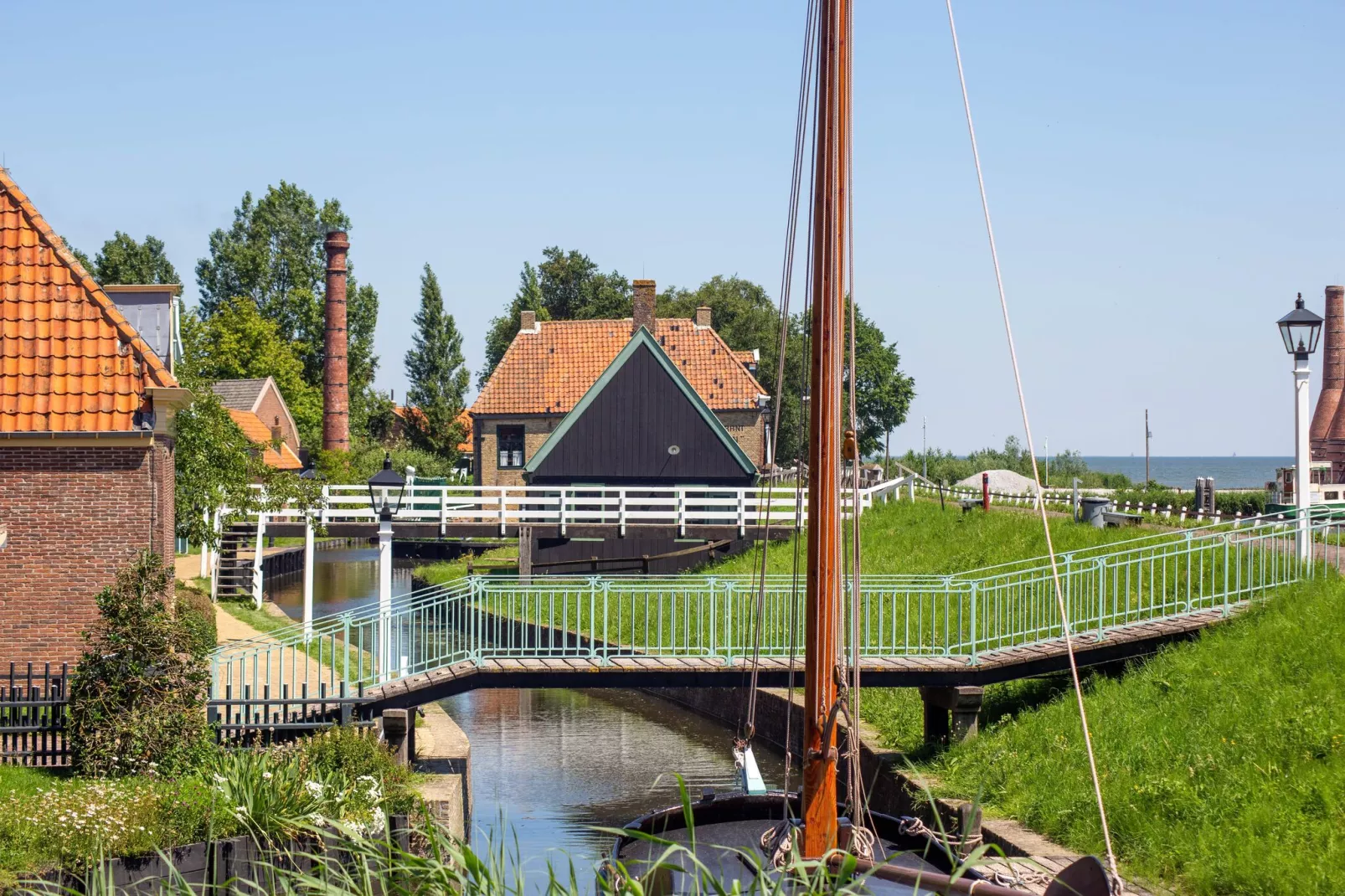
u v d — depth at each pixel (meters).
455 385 87.56
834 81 8.84
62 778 13.89
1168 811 12.38
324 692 16.12
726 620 18.39
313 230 90.44
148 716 13.99
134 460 17.69
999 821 13.75
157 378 17.98
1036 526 27.28
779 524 34.03
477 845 16.00
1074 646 17.02
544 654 23.86
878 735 18.84
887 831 10.75
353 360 87.88
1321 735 12.68
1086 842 12.47
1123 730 14.74
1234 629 16.66
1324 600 16.27
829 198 8.84
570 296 97.62
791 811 11.56
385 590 19.05
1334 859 10.52
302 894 9.44
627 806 18.03
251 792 12.02
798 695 20.30
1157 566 21.25
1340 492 30.34
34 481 17.58
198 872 11.41
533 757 21.78
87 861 10.58
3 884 10.03
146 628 14.34
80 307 18.42
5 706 14.56
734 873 9.89
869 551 29.72
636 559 34.47
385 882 8.72
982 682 16.95
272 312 87.56
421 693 17.02
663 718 25.91
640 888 7.24
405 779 15.23
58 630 17.50
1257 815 11.61
